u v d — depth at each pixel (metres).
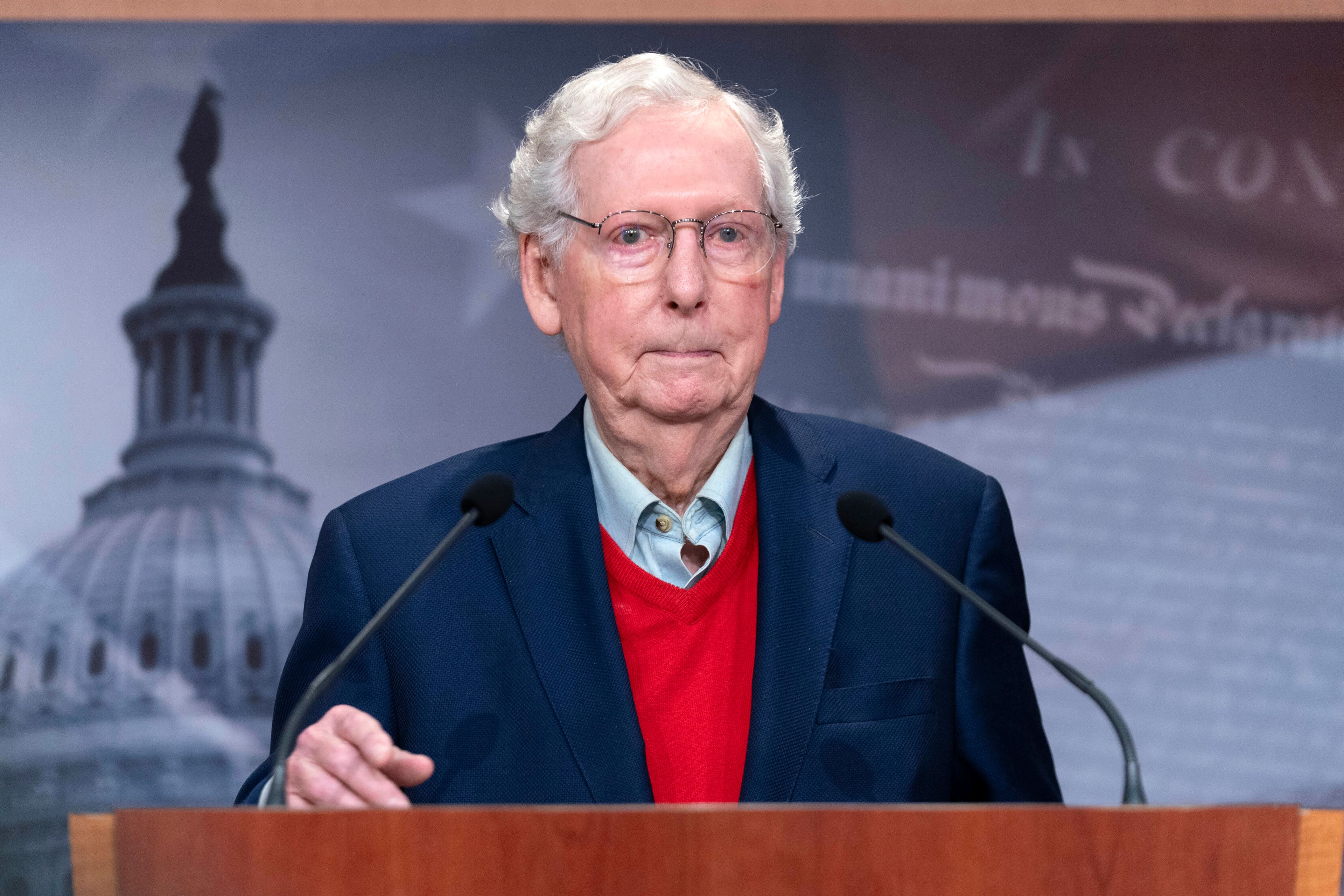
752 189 2.62
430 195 5.91
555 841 1.50
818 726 2.48
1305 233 5.98
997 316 5.96
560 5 5.95
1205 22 6.04
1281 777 5.83
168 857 1.57
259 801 2.24
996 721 2.64
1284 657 5.88
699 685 2.58
